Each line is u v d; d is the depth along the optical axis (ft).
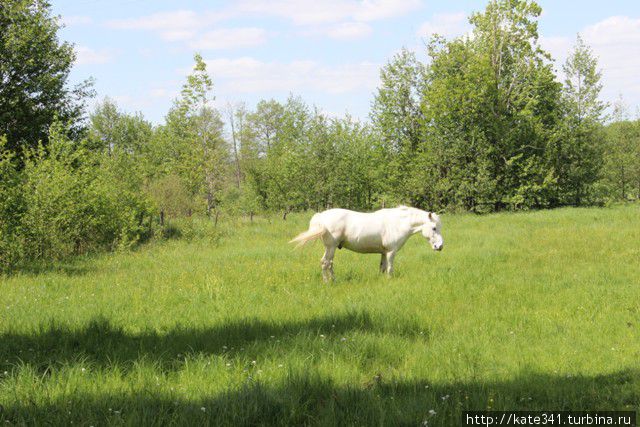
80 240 61.67
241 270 41.70
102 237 63.62
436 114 115.96
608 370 20.38
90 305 30.07
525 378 19.49
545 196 120.06
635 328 25.61
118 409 15.99
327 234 38.14
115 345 22.72
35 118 80.59
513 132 116.26
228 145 183.83
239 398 16.39
